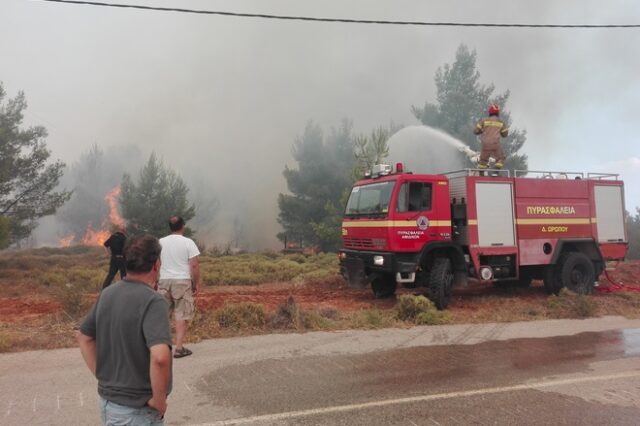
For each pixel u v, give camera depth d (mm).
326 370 5703
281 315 8133
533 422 4195
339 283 13391
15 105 21484
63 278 14094
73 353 6273
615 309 10055
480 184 10469
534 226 10953
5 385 5047
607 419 4266
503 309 9820
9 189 20688
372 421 4191
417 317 8586
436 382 5285
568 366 5945
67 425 4066
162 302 2441
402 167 9898
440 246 9836
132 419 2320
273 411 4406
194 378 5363
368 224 9984
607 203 12039
